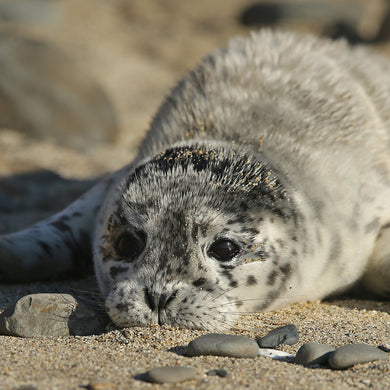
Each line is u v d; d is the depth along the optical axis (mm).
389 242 16875
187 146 16047
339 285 16781
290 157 16328
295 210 15117
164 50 60000
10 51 36656
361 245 16562
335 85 19266
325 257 15789
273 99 18406
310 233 15320
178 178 14766
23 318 13211
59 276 18328
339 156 17094
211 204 14242
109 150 35531
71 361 11352
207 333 13367
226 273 14258
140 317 13523
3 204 25250
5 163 30797
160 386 10258
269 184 14906
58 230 18734
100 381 10234
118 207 15133
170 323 13570
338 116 18172
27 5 63281
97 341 12789
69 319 13586
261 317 14914
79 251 18859
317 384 10578
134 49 60125
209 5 74875
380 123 19578
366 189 16906
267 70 19609
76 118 36719
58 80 37031
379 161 18016
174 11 72312
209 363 11414
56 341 12789
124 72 52656
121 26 66812
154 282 13758
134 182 15164
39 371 10781
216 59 20656
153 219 14336
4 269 17234
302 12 67625
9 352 11891
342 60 21219
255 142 16703
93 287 17391
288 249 14922
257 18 68625
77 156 33688
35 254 17734
